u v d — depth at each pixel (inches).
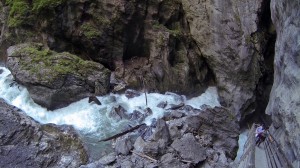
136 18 767.7
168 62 762.8
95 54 786.2
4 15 805.9
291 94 443.8
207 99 773.9
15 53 701.9
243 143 682.2
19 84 701.3
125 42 780.6
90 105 682.8
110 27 756.6
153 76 767.7
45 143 584.1
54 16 745.0
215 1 749.9
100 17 759.1
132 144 601.9
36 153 564.7
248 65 730.8
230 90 745.6
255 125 605.6
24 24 759.7
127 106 705.0
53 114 657.6
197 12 770.8
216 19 751.7
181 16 805.9
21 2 758.5
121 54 785.6
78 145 599.2
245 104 733.9
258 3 738.2
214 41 757.3
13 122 607.5
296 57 436.1
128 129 642.2
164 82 762.8
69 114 663.1
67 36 775.1
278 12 554.3
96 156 584.1
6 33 783.7
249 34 737.0
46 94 654.5
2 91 696.4
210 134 633.0
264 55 769.6
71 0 741.9
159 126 607.8
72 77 678.5
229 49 743.7
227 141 631.2
